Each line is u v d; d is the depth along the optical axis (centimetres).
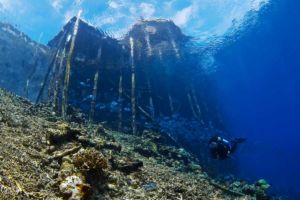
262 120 3691
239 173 2125
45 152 614
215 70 2689
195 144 1848
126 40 2077
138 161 775
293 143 3756
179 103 2097
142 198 601
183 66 2188
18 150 565
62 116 1083
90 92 1780
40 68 1867
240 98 3331
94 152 585
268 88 3566
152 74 2017
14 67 1786
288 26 2869
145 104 1917
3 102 960
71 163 570
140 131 1569
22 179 462
